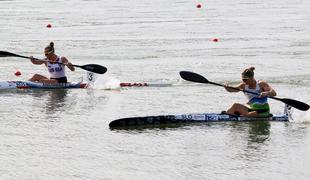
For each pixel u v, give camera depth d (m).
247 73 66.25
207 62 106.12
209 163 52.50
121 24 168.00
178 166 51.69
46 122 65.75
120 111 71.00
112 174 49.59
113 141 58.53
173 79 91.56
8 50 121.69
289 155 54.91
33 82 85.50
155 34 145.62
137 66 102.75
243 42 131.38
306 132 62.62
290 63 104.50
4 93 82.31
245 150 56.25
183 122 65.62
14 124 64.88
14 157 53.78
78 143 57.88
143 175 49.44
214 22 171.62
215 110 71.38
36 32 152.50
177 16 190.25
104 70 85.81
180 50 120.38
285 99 66.62
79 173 49.78
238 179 48.84
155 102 76.12
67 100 77.62
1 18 188.75
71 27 162.62
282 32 148.00
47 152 55.16
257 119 67.00
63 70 86.31
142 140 58.88
